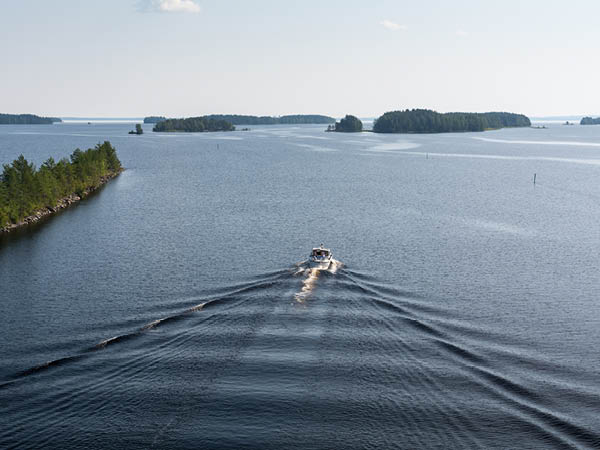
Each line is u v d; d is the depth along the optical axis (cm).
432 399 3709
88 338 4641
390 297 5728
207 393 3731
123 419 3456
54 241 8450
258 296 5528
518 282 6391
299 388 3803
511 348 4550
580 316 5325
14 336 4719
